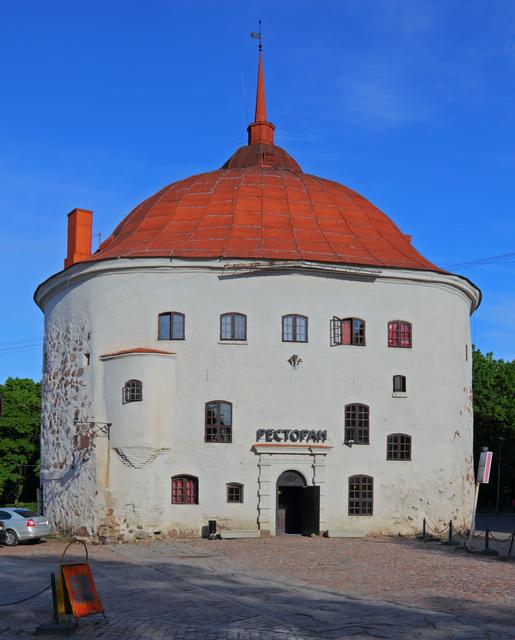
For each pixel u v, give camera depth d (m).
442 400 44.34
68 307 45.28
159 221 46.75
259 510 40.78
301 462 41.47
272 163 54.78
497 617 17.64
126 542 39.75
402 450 43.09
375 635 15.82
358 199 50.72
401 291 44.34
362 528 41.69
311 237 45.62
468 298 48.47
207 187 48.72
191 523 40.56
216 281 42.53
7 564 29.77
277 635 15.78
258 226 45.69
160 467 40.81
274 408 41.69
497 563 28.25
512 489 86.69
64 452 43.94
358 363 43.06
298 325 42.69
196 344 41.91
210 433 41.28
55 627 16.34
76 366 43.91
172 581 24.09
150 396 40.91
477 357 82.50
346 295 43.50
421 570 26.14
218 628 16.55
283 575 25.34
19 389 77.31
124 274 42.94
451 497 43.75
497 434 80.50
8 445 73.75
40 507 46.56
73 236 48.84
